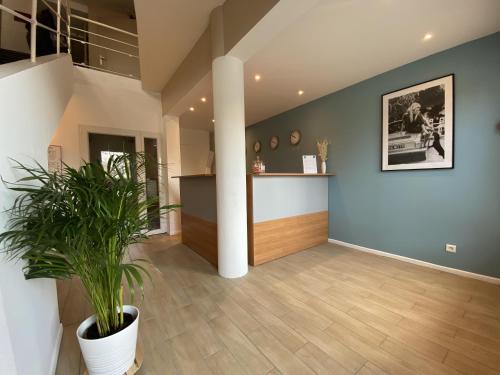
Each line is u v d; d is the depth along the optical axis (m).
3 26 3.14
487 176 2.22
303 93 3.67
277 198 2.92
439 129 2.50
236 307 1.88
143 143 4.18
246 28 1.86
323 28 2.11
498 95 2.14
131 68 4.84
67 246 0.97
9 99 1.00
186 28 2.44
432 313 1.76
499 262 2.19
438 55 2.50
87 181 1.07
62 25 2.81
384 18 1.99
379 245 3.10
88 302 1.99
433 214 2.60
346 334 1.54
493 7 1.84
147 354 1.38
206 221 3.01
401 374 1.22
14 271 0.93
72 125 3.53
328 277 2.40
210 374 1.24
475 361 1.30
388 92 2.94
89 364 1.10
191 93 3.03
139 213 1.22
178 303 1.95
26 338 1.00
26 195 0.97
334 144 3.64
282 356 1.36
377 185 3.09
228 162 2.30
